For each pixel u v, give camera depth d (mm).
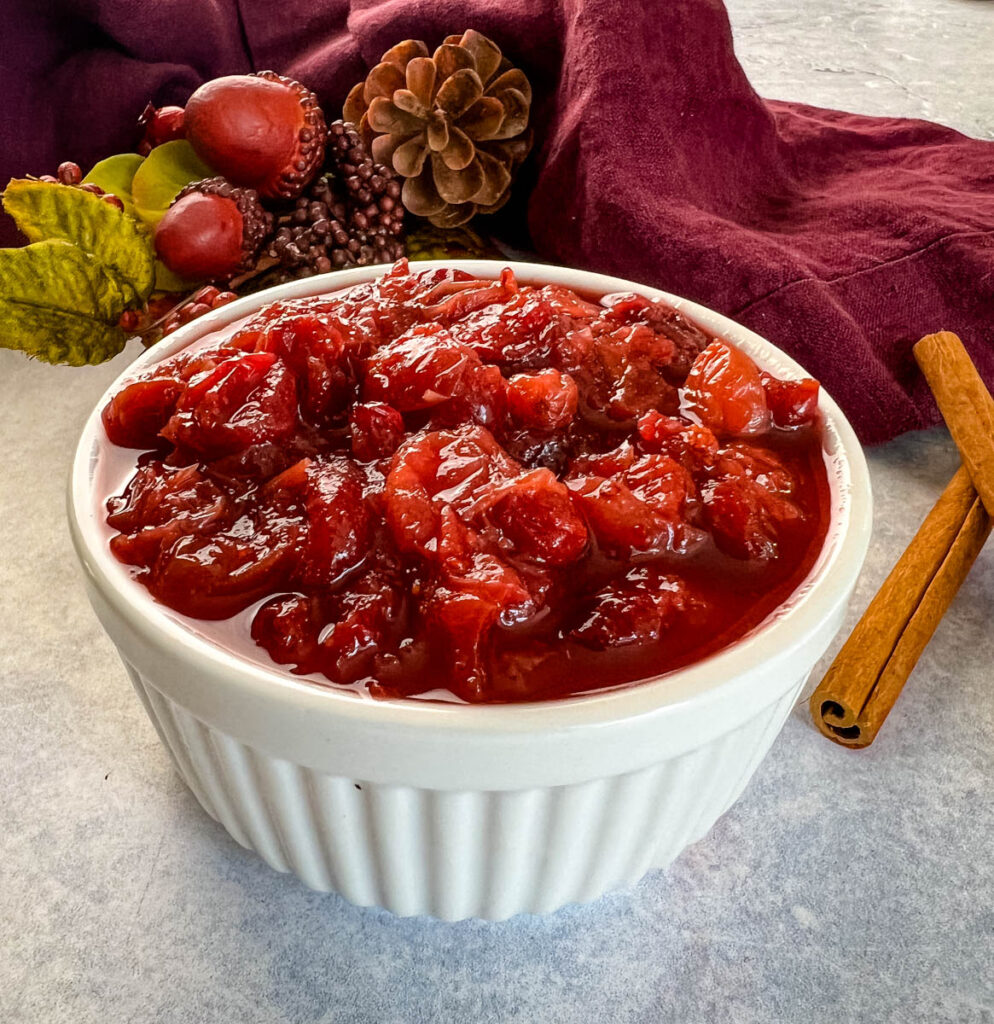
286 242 192
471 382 111
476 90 204
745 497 107
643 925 118
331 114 241
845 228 213
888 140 261
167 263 182
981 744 141
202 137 184
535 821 95
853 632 146
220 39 237
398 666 91
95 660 147
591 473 111
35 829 125
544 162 224
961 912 120
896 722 144
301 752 89
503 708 86
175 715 99
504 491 100
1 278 170
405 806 93
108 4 215
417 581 98
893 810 132
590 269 212
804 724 144
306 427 113
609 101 205
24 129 215
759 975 113
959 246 194
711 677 90
